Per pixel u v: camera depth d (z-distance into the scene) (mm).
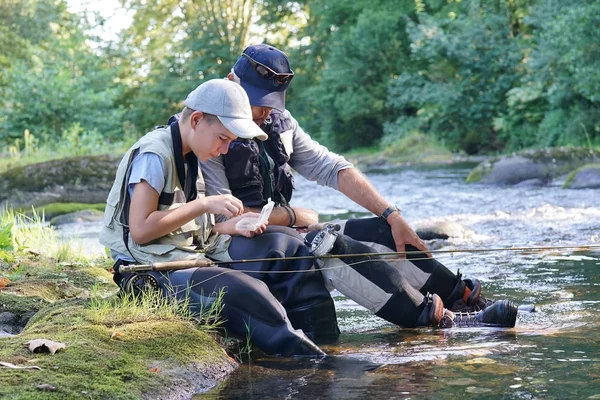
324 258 3488
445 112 25672
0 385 2369
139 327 2992
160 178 3223
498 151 25297
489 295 4242
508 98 23719
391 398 2502
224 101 3195
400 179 15844
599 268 4938
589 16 17828
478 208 9352
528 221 7680
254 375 2854
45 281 4109
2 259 4691
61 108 24688
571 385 2562
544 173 13172
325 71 31766
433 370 2809
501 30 25109
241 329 3182
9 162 16250
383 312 3500
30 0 34062
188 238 3381
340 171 3902
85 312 3148
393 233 3732
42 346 2676
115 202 3352
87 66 31000
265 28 40156
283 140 3771
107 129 25734
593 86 18328
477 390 2549
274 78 3637
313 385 2689
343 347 3236
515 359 2916
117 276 3396
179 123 3295
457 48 25094
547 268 5039
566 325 3467
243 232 3400
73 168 12094
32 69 25781
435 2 29031
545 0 20188
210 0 40250
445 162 22719
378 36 30422
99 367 2605
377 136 32125
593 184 11281
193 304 3217
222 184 3607
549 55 19750
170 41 43250
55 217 10109
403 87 28109
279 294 3463
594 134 20250
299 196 12930
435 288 3730
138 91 41250
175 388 2623
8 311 3527
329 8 33844
